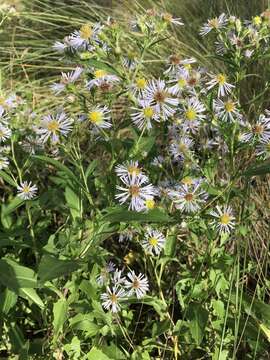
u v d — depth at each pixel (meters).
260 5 0.69
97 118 0.36
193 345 0.39
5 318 0.39
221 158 0.40
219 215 0.37
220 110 0.37
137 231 0.38
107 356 0.38
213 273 0.38
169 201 0.37
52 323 0.37
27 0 0.86
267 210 0.48
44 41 0.79
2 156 0.39
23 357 0.35
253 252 0.47
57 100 0.63
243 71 0.38
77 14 0.83
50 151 0.45
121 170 0.34
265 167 0.33
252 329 0.38
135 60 0.39
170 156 0.40
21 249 0.42
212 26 0.39
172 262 0.43
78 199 0.37
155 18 0.39
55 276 0.31
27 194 0.38
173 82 0.38
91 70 0.39
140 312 0.42
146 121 0.36
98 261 0.37
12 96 0.42
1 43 0.79
